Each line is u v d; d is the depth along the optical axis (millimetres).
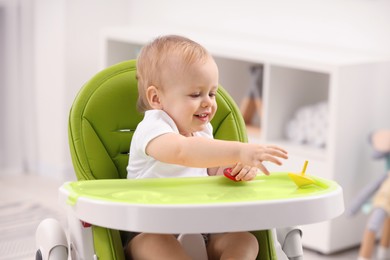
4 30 3637
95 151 1487
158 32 3332
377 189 2514
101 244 1326
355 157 2598
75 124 1483
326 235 2562
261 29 3197
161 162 1397
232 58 2938
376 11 2730
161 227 1139
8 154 3754
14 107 3717
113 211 1166
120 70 1549
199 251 1376
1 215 3000
